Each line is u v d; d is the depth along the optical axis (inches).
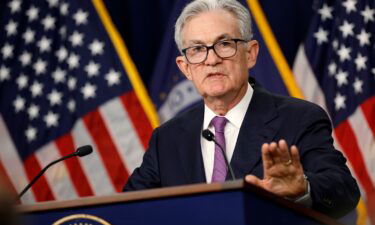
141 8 522.6
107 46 478.6
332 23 467.2
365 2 464.8
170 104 467.2
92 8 486.6
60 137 467.5
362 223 408.2
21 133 470.3
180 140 248.8
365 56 455.5
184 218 161.3
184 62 264.1
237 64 249.0
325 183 204.8
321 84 458.9
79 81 473.7
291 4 501.0
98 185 458.0
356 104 448.5
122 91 470.0
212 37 248.8
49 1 491.2
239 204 156.3
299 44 497.7
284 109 244.1
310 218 177.3
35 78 478.6
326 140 233.3
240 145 237.3
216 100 248.8
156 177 247.9
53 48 482.9
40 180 460.4
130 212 167.0
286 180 184.1
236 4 256.1
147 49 519.5
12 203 93.3
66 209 172.6
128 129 463.8
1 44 483.8
